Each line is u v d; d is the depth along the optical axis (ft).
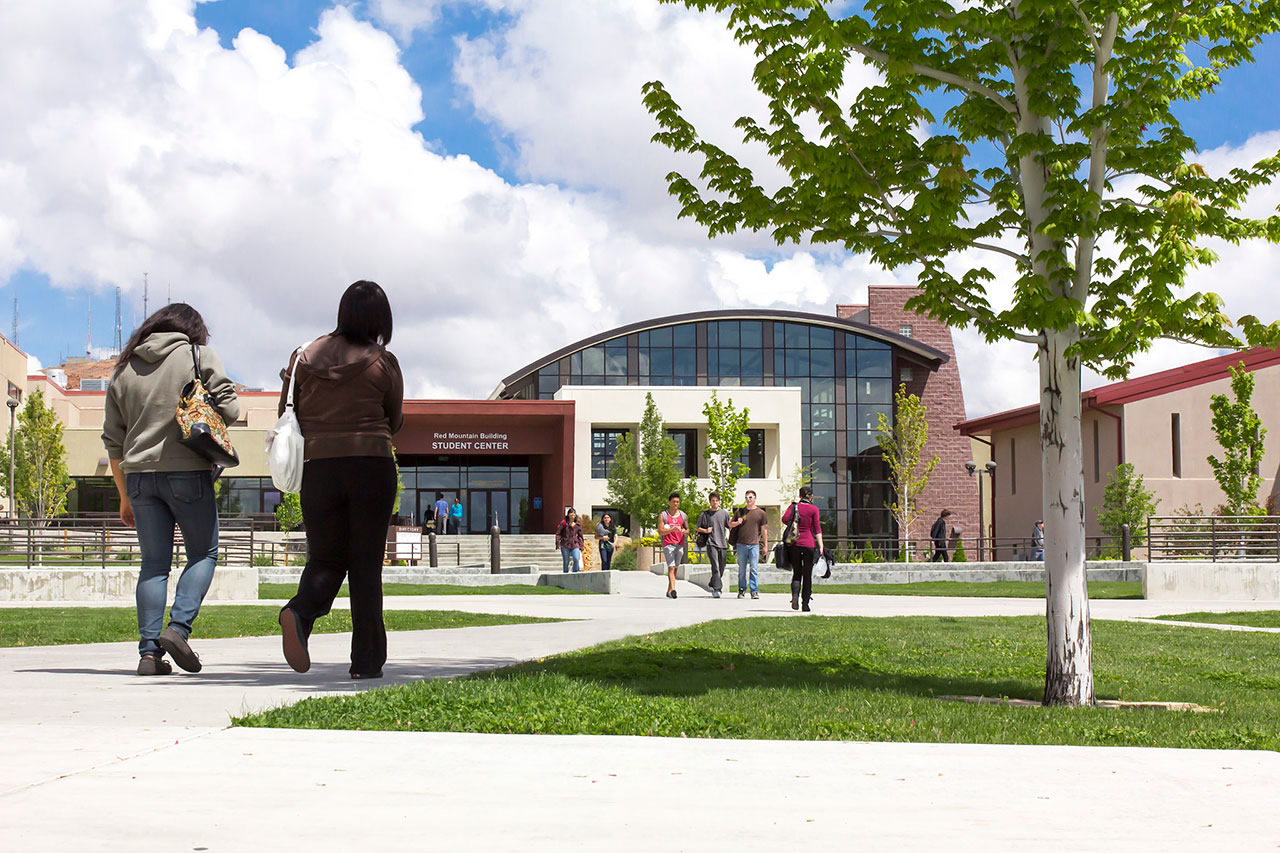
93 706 16.15
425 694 17.35
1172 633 41.24
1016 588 88.17
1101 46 22.44
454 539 145.28
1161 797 11.43
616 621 43.88
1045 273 22.65
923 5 20.86
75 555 68.59
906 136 23.40
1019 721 18.02
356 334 20.25
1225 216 23.76
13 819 9.23
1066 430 22.61
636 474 153.17
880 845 9.23
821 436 182.19
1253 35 22.95
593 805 10.55
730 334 183.11
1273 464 116.98
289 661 19.61
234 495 180.34
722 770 12.48
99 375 328.08
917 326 203.10
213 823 9.35
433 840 9.07
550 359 179.52
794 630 39.22
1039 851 9.11
